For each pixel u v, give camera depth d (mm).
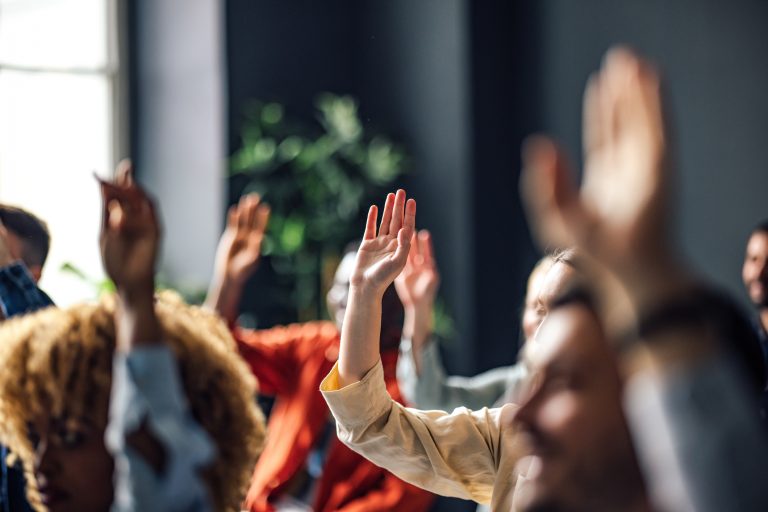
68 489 1333
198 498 1219
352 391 1847
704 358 852
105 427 1327
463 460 1918
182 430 1218
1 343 1389
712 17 6508
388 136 7426
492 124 7238
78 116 6965
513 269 7324
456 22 7105
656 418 858
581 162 7043
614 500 1040
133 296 1229
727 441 828
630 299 855
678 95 6668
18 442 1387
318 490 3582
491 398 3432
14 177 6754
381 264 1815
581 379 1061
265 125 6918
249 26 6922
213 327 1632
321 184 6965
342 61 7453
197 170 6836
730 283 6395
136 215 1226
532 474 1090
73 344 1345
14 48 6773
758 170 6285
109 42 7074
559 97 7176
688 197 6602
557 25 7199
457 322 7129
